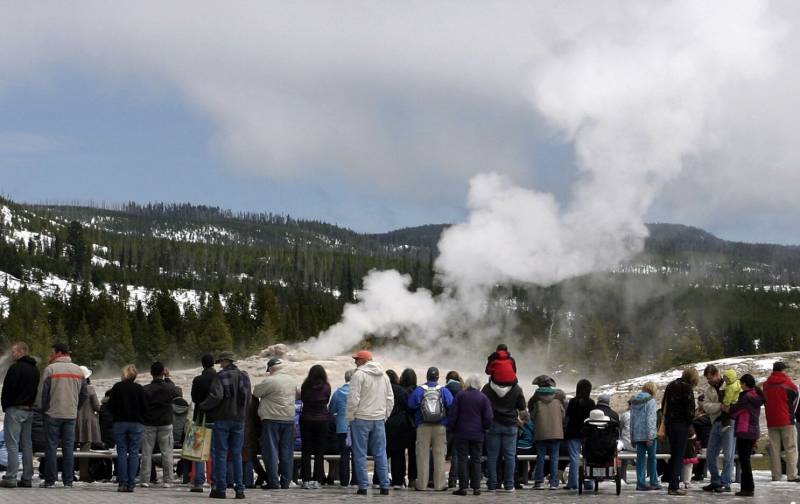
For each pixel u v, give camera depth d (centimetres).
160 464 2008
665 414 1712
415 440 1897
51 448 1670
